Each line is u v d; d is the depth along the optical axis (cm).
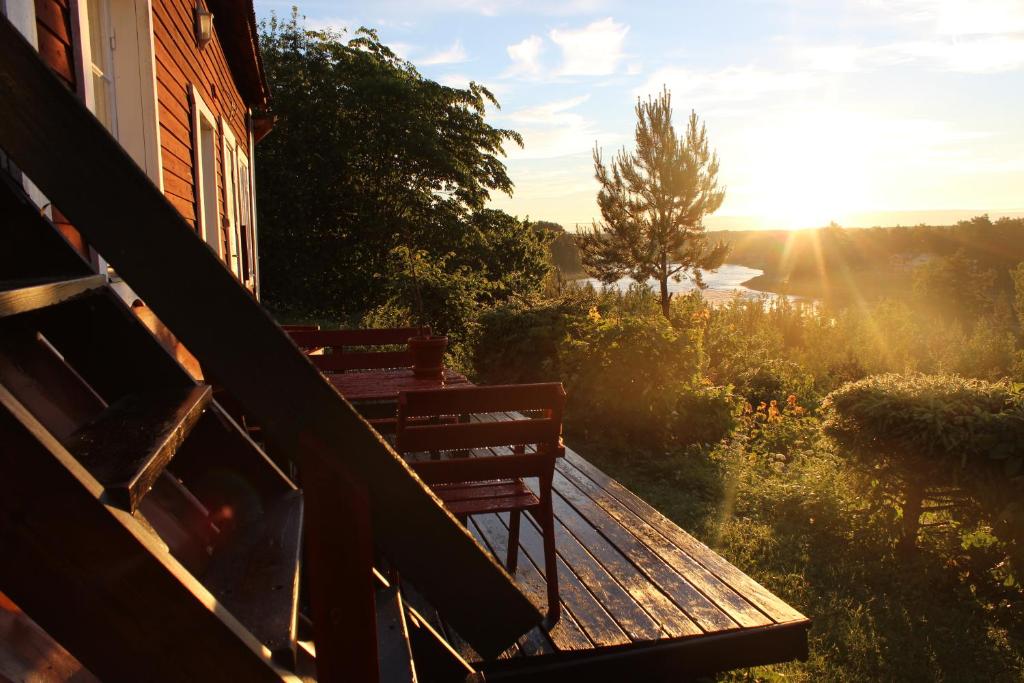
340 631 98
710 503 593
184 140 560
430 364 467
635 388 772
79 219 86
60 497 75
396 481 98
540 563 341
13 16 226
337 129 2109
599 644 265
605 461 711
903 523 495
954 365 1202
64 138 85
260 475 147
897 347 1299
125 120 422
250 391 91
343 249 2098
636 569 335
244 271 1108
